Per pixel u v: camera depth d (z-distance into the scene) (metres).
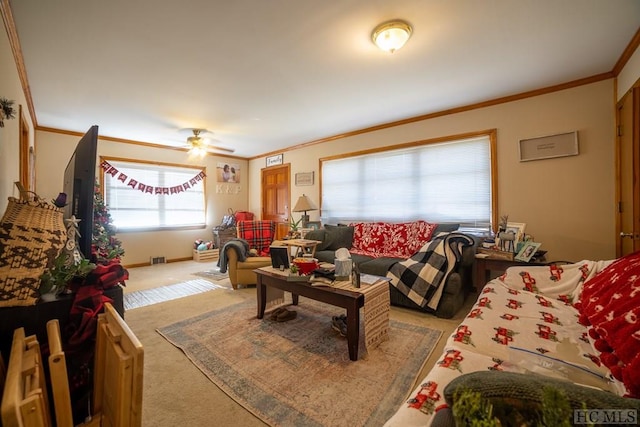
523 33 2.03
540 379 0.59
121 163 4.93
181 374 1.75
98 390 0.93
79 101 3.16
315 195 5.20
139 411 0.71
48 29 1.91
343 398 1.51
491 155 3.31
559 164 2.92
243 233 4.35
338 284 2.10
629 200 2.35
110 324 0.90
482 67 2.51
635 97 2.21
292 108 3.48
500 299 1.72
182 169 5.68
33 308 0.94
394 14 1.80
